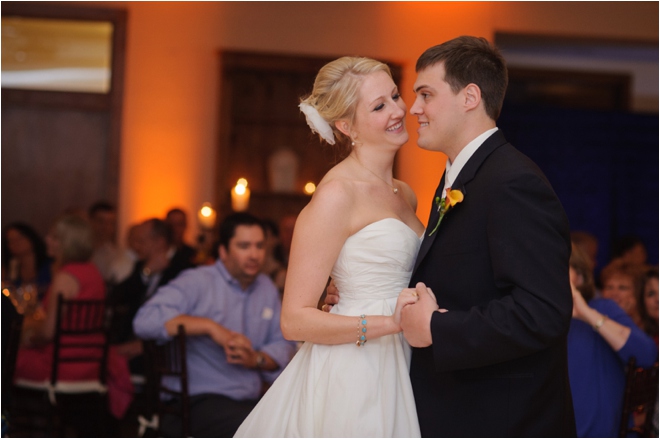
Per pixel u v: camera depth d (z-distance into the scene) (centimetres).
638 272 415
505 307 202
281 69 738
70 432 492
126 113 729
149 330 364
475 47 227
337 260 232
